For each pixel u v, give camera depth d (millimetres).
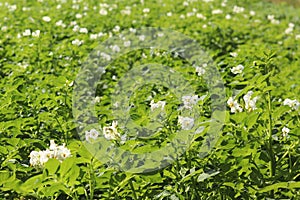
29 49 4723
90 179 2547
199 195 2641
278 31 7758
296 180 2770
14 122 3000
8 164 2688
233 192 2654
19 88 3385
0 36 5660
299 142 2725
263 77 2709
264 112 2744
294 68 5133
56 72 4199
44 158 2533
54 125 3164
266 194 2648
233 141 2703
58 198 2725
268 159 2695
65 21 6750
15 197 2766
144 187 2684
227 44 6156
